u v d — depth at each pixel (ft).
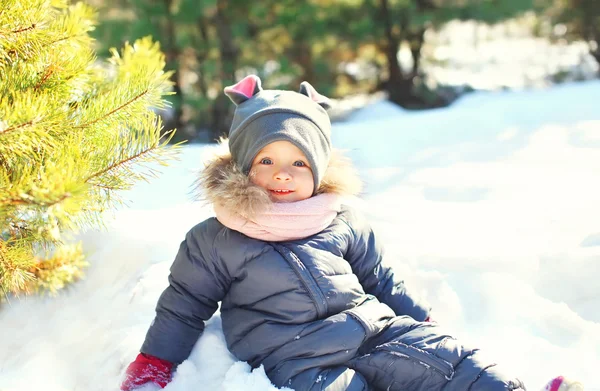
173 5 25.26
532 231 9.70
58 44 6.82
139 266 8.74
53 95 6.72
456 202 11.44
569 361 6.93
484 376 6.02
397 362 6.31
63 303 8.18
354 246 7.14
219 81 26.84
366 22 28.19
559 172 12.68
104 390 6.63
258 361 6.49
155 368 6.57
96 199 6.55
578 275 8.45
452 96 31.45
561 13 32.99
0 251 6.57
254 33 27.25
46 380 6.76
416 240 9.54
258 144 6.68
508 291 8.14
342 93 32.09
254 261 6.63
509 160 14.03
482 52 39.17
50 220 5.92
